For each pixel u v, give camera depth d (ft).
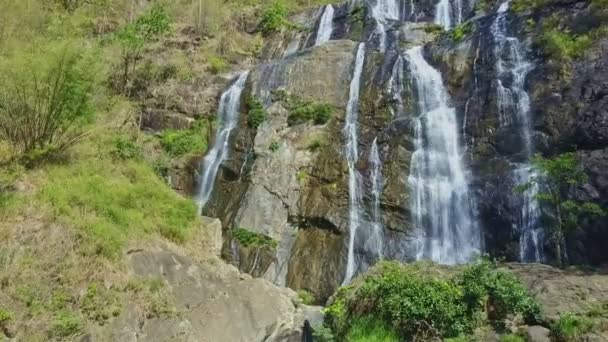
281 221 57.41
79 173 46.70
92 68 49.01
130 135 67.10
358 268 51.98
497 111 54.95
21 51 51.44
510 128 53.21
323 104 66.85
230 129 69.82
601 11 54.44
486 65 59.77
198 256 44.11
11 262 33.06
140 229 41.70
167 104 75.92
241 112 71.56
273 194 59.31
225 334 34.68
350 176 58.34
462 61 62.13
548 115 50.98
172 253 40.06
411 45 75.20
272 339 35.68
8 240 34.32
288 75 72.13
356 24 89.97
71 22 84.48
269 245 55.42
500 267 35.42
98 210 40.88
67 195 40.16
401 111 62.28
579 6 57.06
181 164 67.10
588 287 29.73
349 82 68.44
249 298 37.65
